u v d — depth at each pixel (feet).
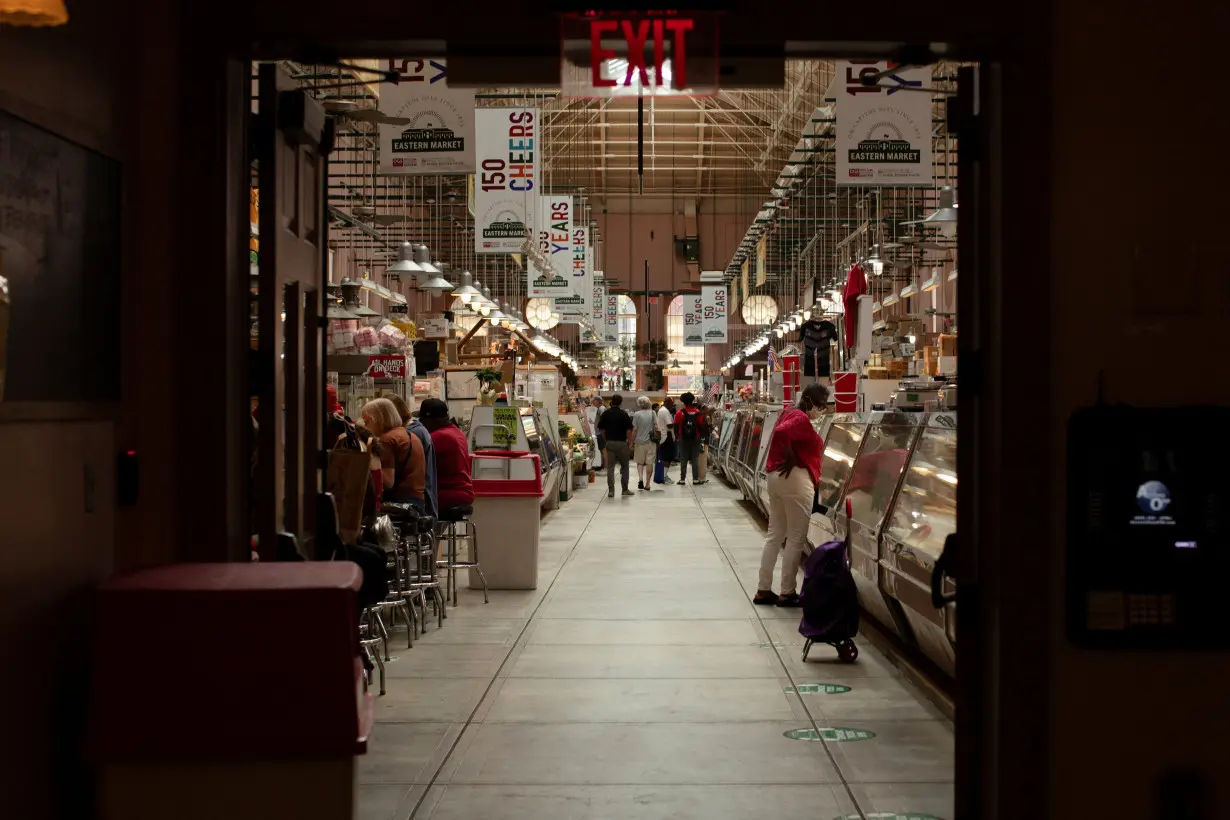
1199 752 11.92
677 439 83.20
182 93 11.83
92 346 10.27
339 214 43.45
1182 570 11.81
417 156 34.63
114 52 10.69
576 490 75.66
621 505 63.36
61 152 9.72
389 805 15.31
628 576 36.86
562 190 109.81
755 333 146.82
